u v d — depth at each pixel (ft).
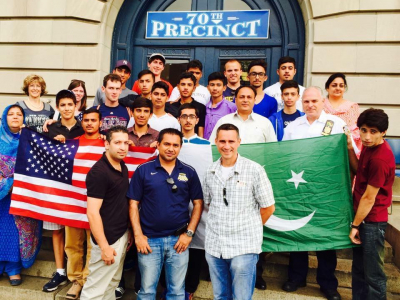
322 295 10.14
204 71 19.10
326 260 9.95
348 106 12.00
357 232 9.04
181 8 19.42
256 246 8.04
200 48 19.13
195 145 10.21
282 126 11.70
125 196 8.89
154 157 10.46
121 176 8.83
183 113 10.23
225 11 18.72
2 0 18.81
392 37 15.85
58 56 18.67
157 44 19.49
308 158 9.80
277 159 9.95
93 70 18.58
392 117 15.98
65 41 18.61
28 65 18.90
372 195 8.43
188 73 12.55
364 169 8.80
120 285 10.77
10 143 11.05
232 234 8.09
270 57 18.56
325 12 16.52
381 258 8.72
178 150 8.73
